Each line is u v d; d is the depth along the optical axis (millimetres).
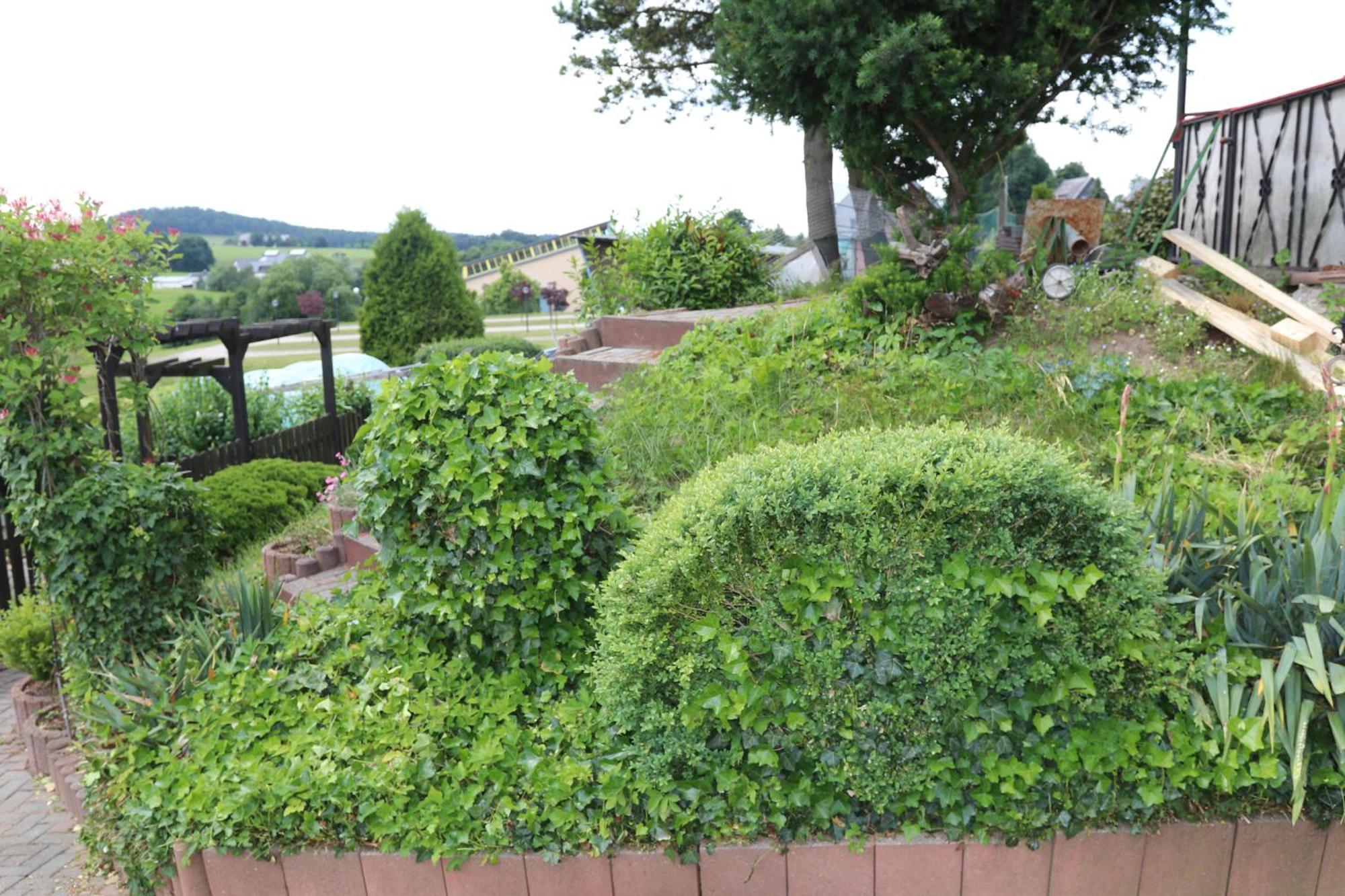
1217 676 3080
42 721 5418
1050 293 7062
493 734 3617
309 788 3471
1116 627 2990
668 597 3105
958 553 2979
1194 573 3457
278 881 3486
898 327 6684
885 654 3023
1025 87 8609
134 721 4340
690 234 11695
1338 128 7406
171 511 5227
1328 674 2982
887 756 3082
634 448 5625
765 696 3090
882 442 3291
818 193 15164
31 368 4879
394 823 3383
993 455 3029
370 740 3746
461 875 3326
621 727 3314
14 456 5059
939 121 8867
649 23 15164
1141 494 4391
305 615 4840
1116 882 3100
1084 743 3033
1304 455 4895
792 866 3162
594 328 9758
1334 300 6469
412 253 28125
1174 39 9273
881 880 3148
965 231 6812
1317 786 3012
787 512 3016
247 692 4242
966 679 2975
